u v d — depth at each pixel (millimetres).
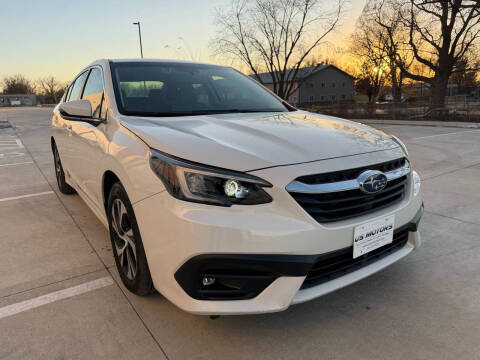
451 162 6613
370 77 41281
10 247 3098
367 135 2273
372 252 2051
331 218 1808
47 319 2115
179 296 1789
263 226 1659
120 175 2076
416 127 15594
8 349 1875
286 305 1736
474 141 9656
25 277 2590
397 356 1819
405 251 2221
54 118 4324
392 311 2180
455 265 2721
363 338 1949
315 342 1923
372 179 1887
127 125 2244
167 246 1760
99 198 2658
